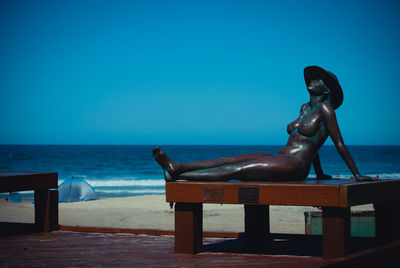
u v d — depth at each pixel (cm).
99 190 3306
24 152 10356
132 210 1781
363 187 375
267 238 505
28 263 394
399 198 433
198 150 12988
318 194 360
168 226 1350
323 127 432
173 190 409
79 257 415
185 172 425
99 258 409
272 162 407
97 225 1366
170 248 454
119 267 369
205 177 417
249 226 495
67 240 511
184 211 417
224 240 516
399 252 274
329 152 10338
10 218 1481
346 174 5116
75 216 1597
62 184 2241
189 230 417
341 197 352
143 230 556
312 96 449
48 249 457
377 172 5450
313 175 4822
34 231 578
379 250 273
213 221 1422
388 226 438
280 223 1353
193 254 416
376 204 445
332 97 446
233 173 413
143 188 3456
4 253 439
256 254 416
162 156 414
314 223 692
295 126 454
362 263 263
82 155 8850
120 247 464
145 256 412
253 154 446
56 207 585
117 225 1371
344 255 361
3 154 9119
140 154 9331
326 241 366
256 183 386
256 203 379
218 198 392
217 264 373
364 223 682
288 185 370
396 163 6850
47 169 5772
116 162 6806
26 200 2459
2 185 521
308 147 433
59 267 376
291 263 372
